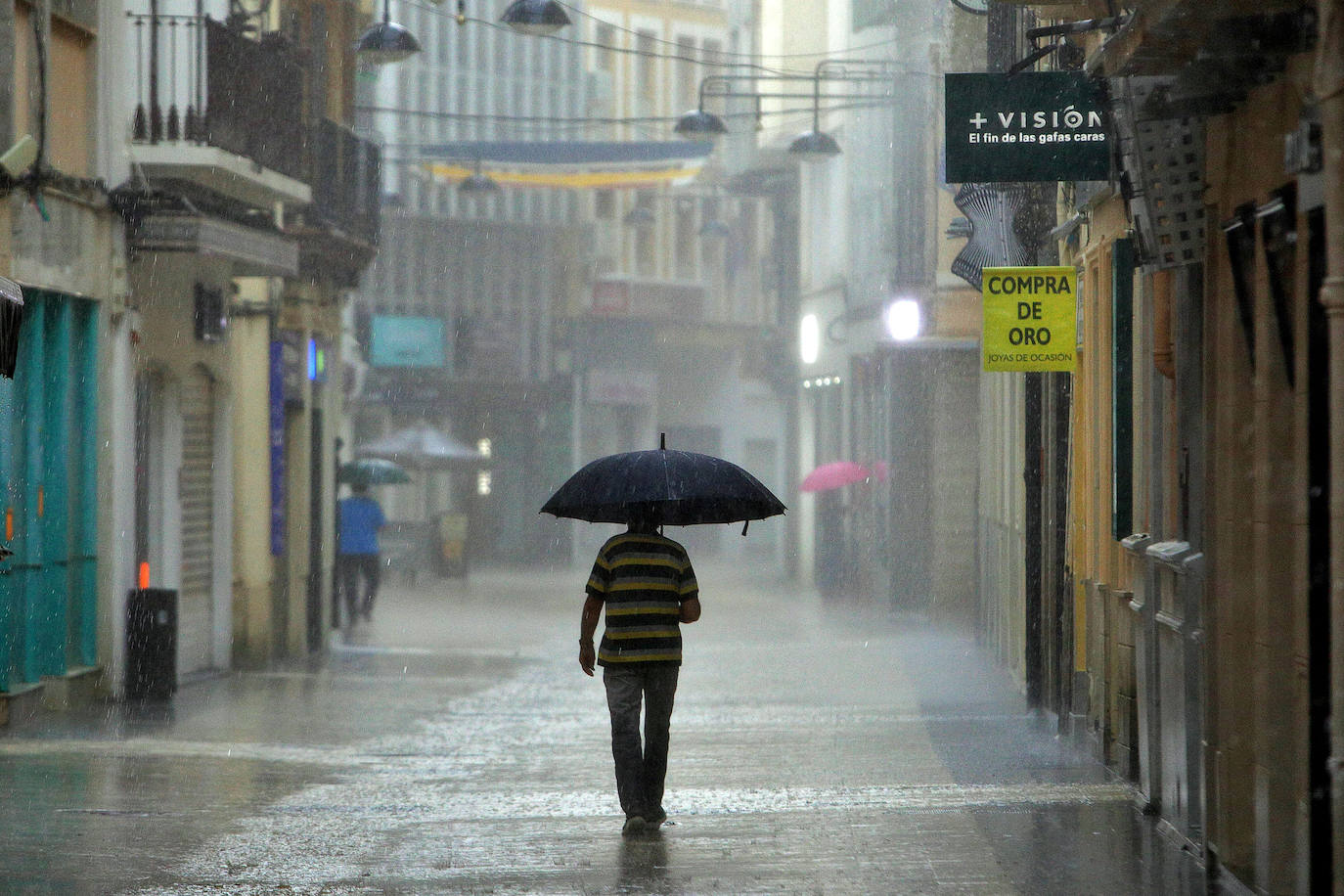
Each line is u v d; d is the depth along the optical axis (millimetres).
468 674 84625
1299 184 27328
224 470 85562
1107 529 49062
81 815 40000
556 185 163875
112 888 31562
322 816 40156
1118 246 46062
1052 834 36531
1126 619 44625
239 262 80625
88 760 50406
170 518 80625
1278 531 29891
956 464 117875
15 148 59500
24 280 61094
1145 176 34125
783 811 40219
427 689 76750
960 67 104625
